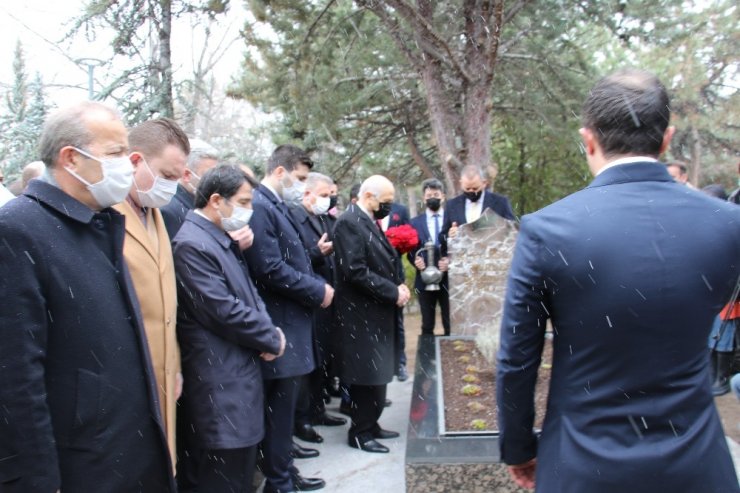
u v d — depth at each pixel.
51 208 1.85
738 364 5.21
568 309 1.51
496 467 2.87
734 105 11.62
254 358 2.75
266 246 3.37
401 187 14.50
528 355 1.60
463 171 5.80
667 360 1.44
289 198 4.43
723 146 15.10
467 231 5.64
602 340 1.47
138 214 2.46
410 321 9.45
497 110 11.01
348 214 3.91
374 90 9.64
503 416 1.67
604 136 1.59
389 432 4.30
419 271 6.06
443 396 3.86
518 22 8.98
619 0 7.82
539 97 9.89
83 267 1.86
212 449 2.61
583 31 9.34
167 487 2.08
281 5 7.64
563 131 10.02
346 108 9.38
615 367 1.46
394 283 4.01
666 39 7.88
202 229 2.75
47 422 1.69
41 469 1.66
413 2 7.14
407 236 5.48
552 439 1.56
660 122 1.56
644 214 1.49
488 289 5.60
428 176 11.51
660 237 1.46
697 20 8.26
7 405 1.64
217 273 2.67
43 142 1.91
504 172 13.33
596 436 1.47
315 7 8.13
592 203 1.54
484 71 7.28
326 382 5.29
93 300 1.86
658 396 1.45
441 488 2.90
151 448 2.02
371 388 3.99
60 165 1.89
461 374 4.38
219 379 2.62
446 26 7.76
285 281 3.34
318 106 8.70
